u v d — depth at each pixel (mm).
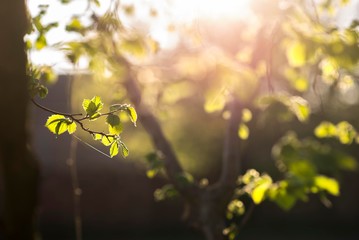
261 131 20562
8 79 2604
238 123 4906
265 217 25766
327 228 25766
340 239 23672
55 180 24219
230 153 4797
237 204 4797
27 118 2705
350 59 4656
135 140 10320
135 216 25000
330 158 6270
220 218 4648
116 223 24875
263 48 5469
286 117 4801
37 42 3912
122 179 24766
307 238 23703
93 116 2865
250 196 4617
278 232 25000
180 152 16938
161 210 25266
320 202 25797
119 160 24219
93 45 4609
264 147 21359
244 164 21891
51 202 24219
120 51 5102
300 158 5871
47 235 24188
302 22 4852
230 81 4910
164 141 4887
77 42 4465
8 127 2637
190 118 15539
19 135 2668
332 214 25797
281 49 5621
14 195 2738
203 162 19828
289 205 4543
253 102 5008
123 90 5441
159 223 25266
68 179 24312
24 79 2656
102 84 5293
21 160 2697
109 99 5957
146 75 6109
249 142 20984
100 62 4676
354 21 4594
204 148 18297
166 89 6129
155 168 4656
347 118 19312
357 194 25422
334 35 4621
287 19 4863
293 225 25875
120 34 5031
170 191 4730
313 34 4727
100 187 24625
